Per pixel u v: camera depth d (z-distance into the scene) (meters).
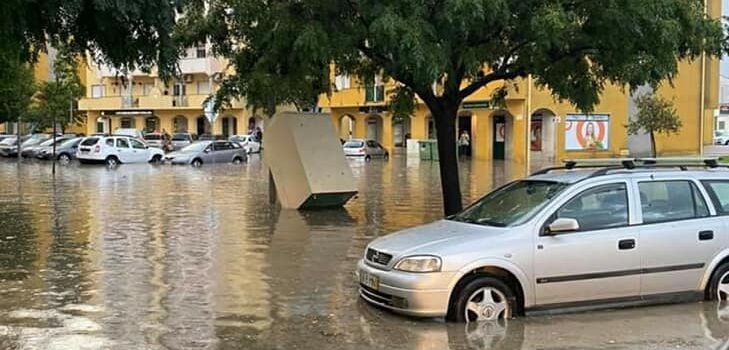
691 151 49.00
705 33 12.02
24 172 32.84
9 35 9.18
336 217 16.50
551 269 7.50
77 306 8.27
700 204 8.23
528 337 6.99
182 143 51.12
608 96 46.38
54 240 12.97
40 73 51.06
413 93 15.57
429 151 44.81
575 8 11.58
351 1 11.70
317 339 7.06
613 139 46.78
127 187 24.64
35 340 6.99
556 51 12.31
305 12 11.83
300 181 17.62
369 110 54.44
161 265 10.66
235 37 14.55
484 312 7.42
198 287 9.25
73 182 26.81
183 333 7.26
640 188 8.03
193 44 15.01
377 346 6.81
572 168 8.84
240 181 27.59
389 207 18.73
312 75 13.86
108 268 10.41
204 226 14.88
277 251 11.91
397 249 7.55
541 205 7.77
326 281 9.62
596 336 7.04
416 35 10.37
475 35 12.09
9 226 14.80
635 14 10.95
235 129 67.12
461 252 7.31
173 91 68.12
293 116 17.83
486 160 45.09
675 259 7.94
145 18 9.34
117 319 7.75
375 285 7.65
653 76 11.79
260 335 7.20
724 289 8.20
